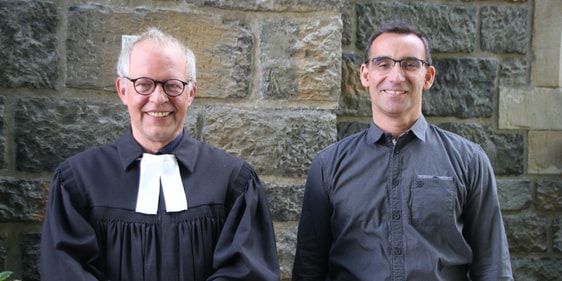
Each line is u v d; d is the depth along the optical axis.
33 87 2.31
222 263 1.64
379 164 1.84
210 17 2.38
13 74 2.29
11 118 2.31
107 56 2.34
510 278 1.77
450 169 1.80
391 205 1.78
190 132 2.35
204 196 1.71
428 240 1.75
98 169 1.71
